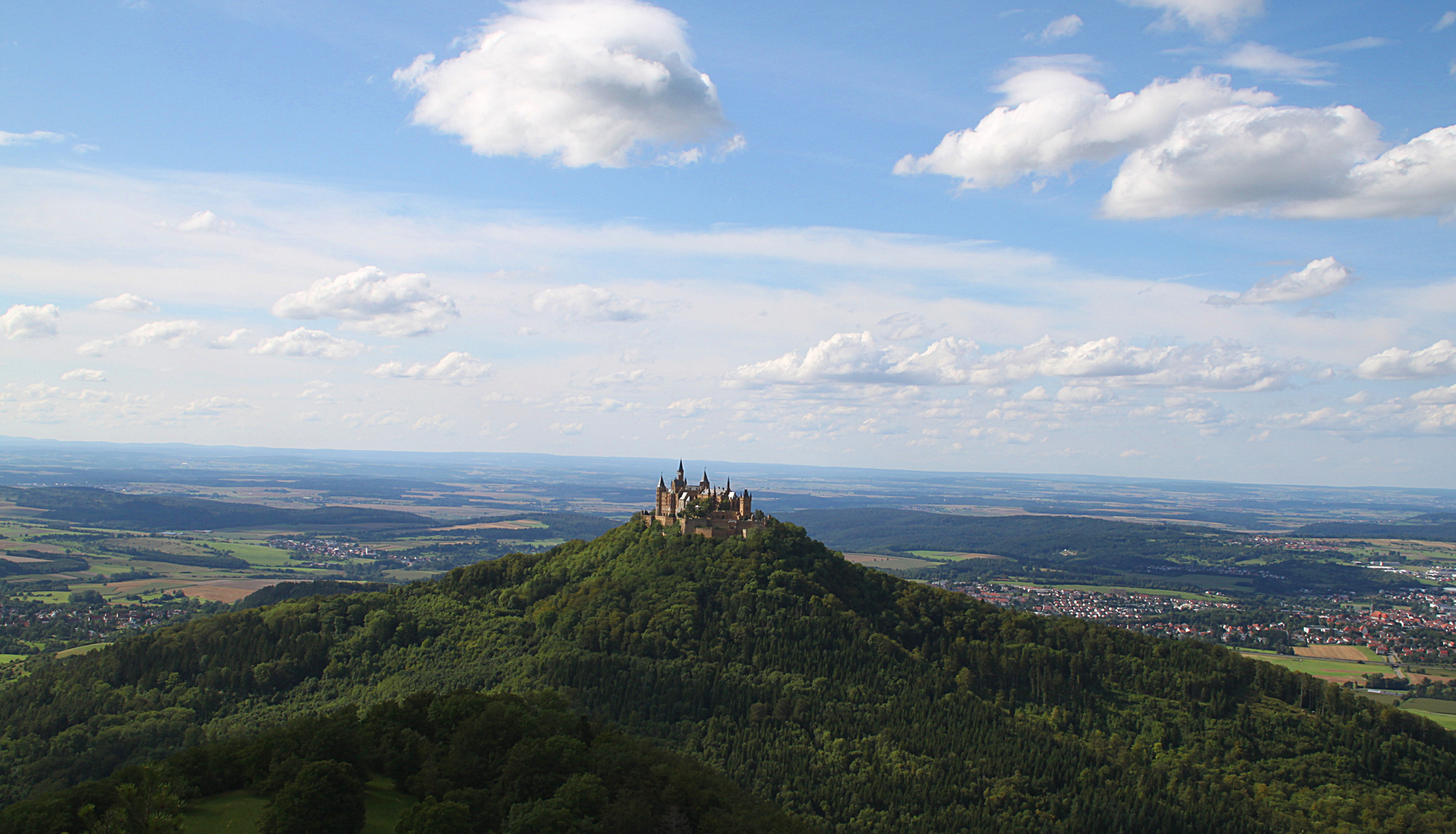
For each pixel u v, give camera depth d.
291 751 132.62
